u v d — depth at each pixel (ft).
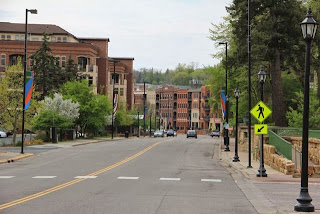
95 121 219.82
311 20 42.24
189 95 606.14
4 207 40.47
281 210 41.52
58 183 59.93
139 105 582.76
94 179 65.26
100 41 331.36
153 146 159.84
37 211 38.58
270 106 157.28
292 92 160.56
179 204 43.83
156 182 62.90
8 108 151.02
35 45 297.94
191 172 78.69
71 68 264.11
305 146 41.73
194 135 298.97
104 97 229.45
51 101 197.16
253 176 72.90
